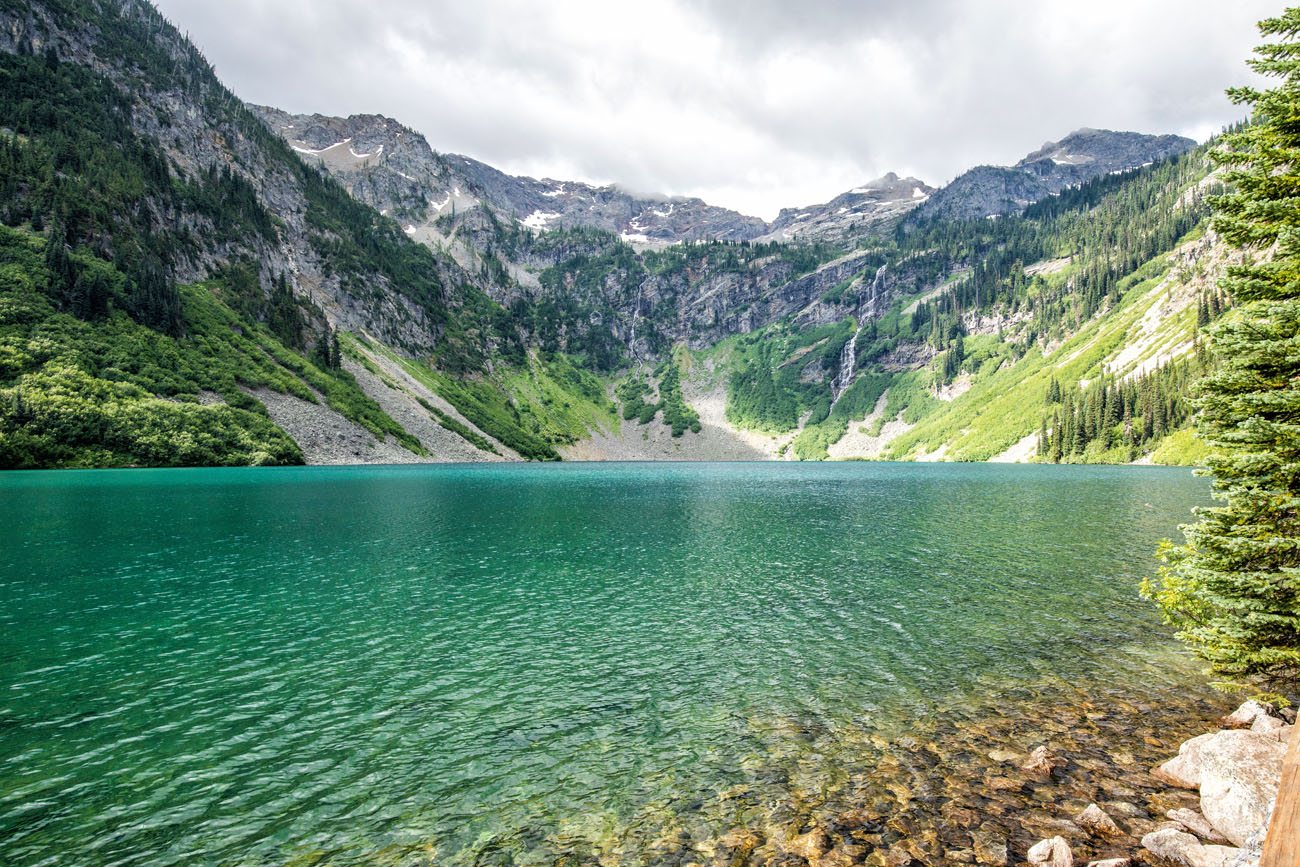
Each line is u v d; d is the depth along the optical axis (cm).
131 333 14012
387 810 1418
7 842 1307
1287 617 1504
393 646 2520
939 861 1159
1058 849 1123
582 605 3111
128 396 12662
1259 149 1559
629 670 2255
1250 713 1684
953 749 1620
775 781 1485
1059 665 2231
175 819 1393
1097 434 18712
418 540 4969
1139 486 9888
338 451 15550
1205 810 1275
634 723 1831
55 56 19688
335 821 1380
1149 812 1311
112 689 2095
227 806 1443
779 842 1243
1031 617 2836
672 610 3011
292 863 1243
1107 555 4275
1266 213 1512
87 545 4569
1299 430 1426
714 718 1852
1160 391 17438
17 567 3869
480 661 2358
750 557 4281
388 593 3334
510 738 1755
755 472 16888
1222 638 1686
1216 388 1609
